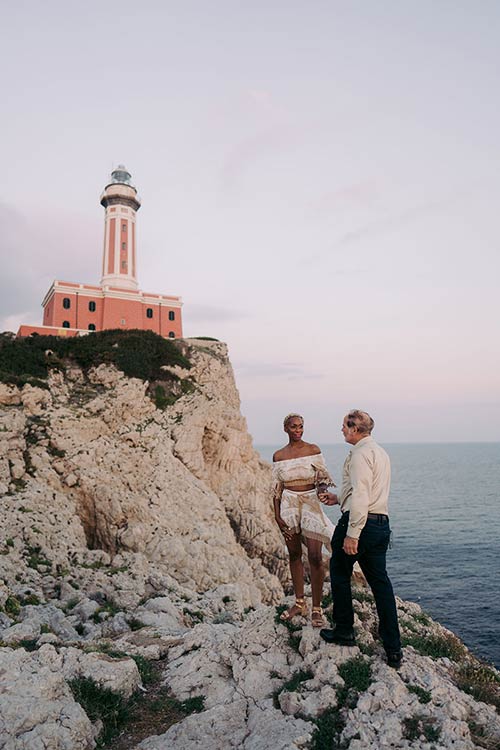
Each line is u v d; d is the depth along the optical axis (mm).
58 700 5012
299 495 5902
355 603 6656
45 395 30141
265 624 6301
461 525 64375
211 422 35781
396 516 73188
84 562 18031
